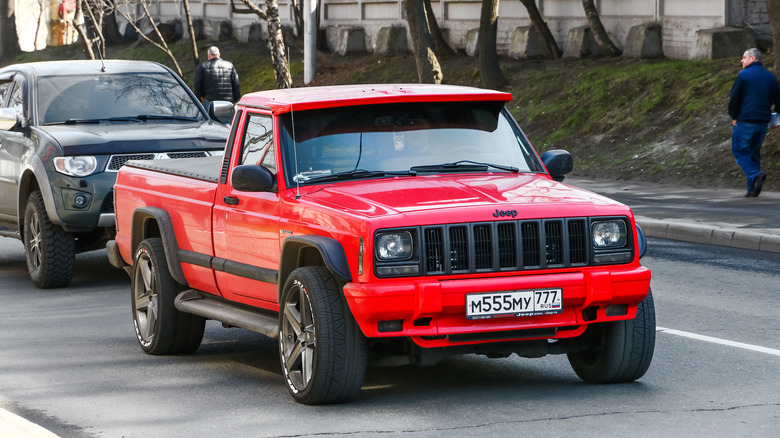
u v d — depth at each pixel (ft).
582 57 128.77
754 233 65.16
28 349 42.14
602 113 109.09
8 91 63.82
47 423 31.32
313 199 32.58
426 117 35.68
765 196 81.00
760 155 88.74
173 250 39.58
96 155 55.93
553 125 112.57
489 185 33.17
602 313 31.68
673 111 102.63
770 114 80.28
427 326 30.12
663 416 30.12
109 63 65.05
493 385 34.17
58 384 36.19
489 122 36.40
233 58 187.01
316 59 163.12
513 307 30.35
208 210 37.65
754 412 30.48
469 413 30.73
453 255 30.30
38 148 56.95
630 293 31.40
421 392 33.40
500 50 144.15
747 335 41.47
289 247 32.50
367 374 36.04
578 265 31.19
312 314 30.91
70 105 61.21
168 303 39.81
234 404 32.76
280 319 32.78
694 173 90.53
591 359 34.04
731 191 84.58
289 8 189.78
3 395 34.83
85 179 55.31
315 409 31.60
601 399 32.07
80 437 29.76
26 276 61.52
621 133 104.01
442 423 29.76
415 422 29.91
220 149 57.88
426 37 119.03
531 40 134.62
